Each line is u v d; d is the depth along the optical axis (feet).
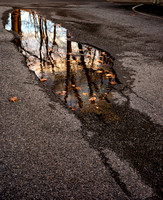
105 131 8.71
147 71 14.70
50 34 23.47
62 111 9.92
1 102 10.30
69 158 7.25
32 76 13.35
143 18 34.96
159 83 12.96
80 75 14.12
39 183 6.33
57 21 29.60
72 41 21.26
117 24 29.40
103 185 6.36
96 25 28.19
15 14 32.99
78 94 11.63
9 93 11.12
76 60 16.71
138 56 17.61
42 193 6.04
